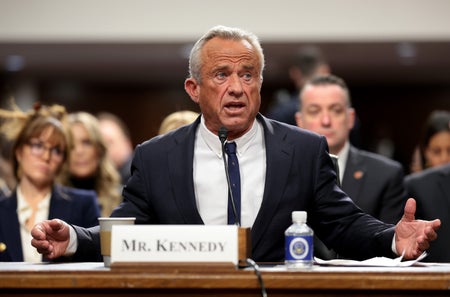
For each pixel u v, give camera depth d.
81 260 4.04
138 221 4.25
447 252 6.07
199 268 3.22
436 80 19.88
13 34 12.23
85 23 12.20
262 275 3.10
